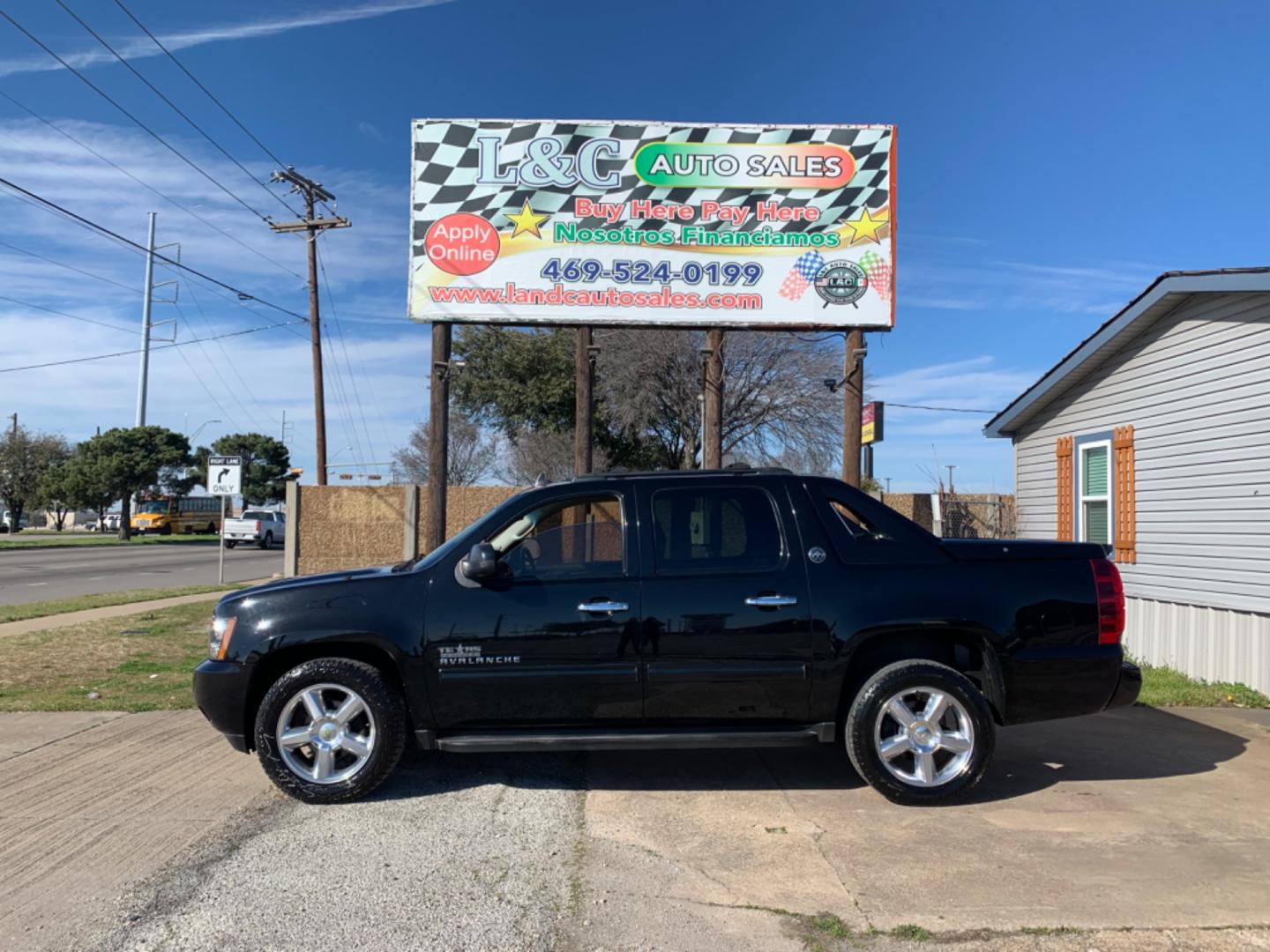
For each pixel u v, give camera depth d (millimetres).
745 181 11156
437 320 11055
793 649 5109
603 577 5215
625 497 5395
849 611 5141
